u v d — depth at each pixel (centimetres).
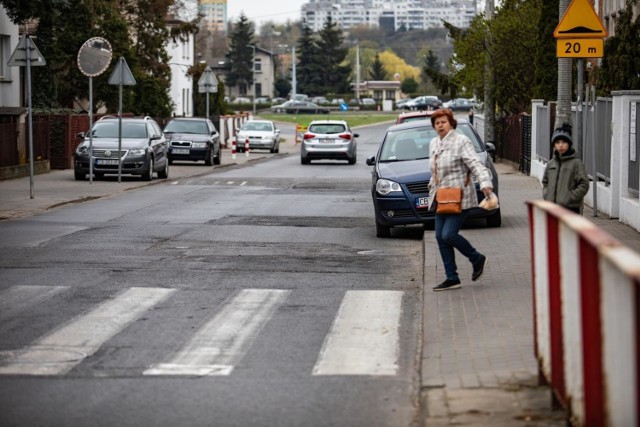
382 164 2972
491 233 2758
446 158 1867
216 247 2564
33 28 7819
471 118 10406
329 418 1102
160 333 1548
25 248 2509
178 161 7569
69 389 1229
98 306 1764
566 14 2677
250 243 2655
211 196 4241
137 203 3862
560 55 2692
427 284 1947
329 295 1884
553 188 1886
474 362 1317
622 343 686
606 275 729
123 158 5031
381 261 2348
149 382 1261
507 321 1580
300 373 1305
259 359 1384
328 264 2291
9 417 1109
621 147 2984
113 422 1088
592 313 789
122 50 7825
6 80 6512
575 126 3859
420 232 2969
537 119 5338
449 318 1619
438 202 1872
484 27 6794
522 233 2747
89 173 5069
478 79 6981
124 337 1521
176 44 10438
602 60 4769
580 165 1875
